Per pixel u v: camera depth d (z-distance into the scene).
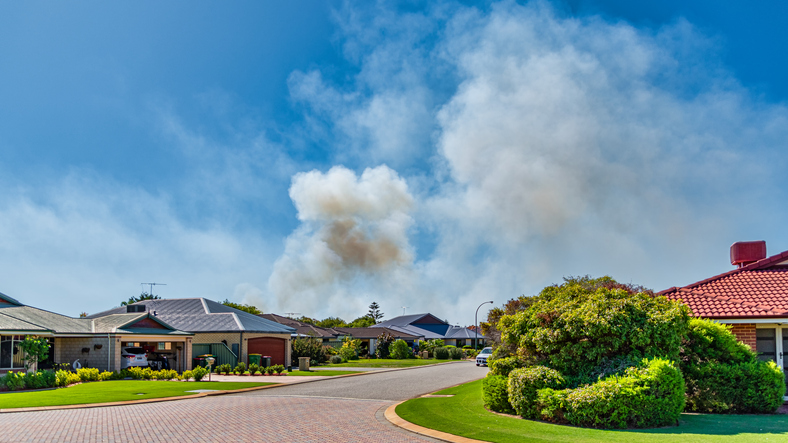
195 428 13.35
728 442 10.54
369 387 24.88
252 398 20.41
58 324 30.31
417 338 79.12
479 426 12.96
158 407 17.50
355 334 74.62
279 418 14.98
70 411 16.53
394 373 35.31
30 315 30.58
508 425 12.98
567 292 16.30
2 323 26.05
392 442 11.59
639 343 13.80
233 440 11.87
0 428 13.32
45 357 26.72
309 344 48.66
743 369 14.94
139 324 32.59
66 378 24.62
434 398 19.00
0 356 24.98
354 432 12.79
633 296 14.90
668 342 13.84
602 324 13.84
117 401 18.64
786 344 17.34
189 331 37.53
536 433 11.91
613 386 12.57
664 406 12.52
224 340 37.94
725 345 15.48
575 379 14.00
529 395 13.81
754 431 11.85
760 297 18.00
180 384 25.53
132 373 28.97
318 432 12.80
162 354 34.34
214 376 32.03
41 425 13.78
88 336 29.72
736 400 14.85
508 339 16.14
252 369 33.75
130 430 13.08
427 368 42.03
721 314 17.36
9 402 18.22
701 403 14.95
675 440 10.78
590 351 14.12
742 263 22.23
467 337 84.62
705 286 19.77
